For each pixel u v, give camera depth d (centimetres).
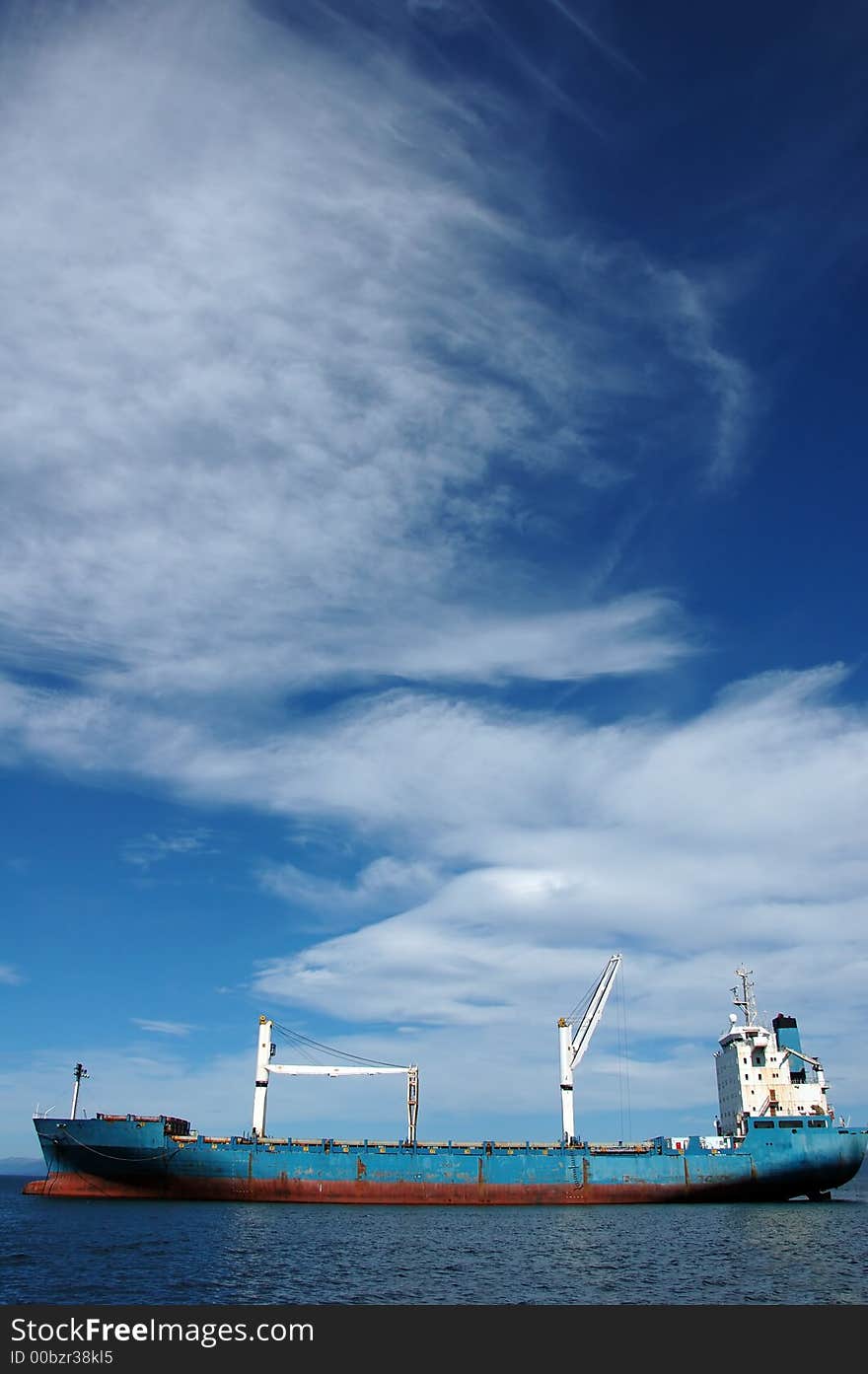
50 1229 7531
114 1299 5062
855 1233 7631
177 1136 9662
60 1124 9481
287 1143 9369
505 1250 6688
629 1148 9781
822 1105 10019
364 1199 9100
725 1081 10600
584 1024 10469
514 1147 9569
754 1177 9400
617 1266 6081
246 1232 7450
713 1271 5925
